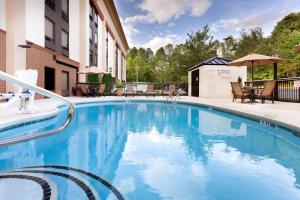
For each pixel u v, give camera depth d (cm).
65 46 1622
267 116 623
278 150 407
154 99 1470
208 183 268
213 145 439
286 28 3931
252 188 257
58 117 758
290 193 246
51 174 288
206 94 1571
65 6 1609
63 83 1612
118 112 958
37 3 1202
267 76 3127
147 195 237
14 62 1088
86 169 308
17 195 231
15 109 746
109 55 3219
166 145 437
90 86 1773
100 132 555
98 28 2536
